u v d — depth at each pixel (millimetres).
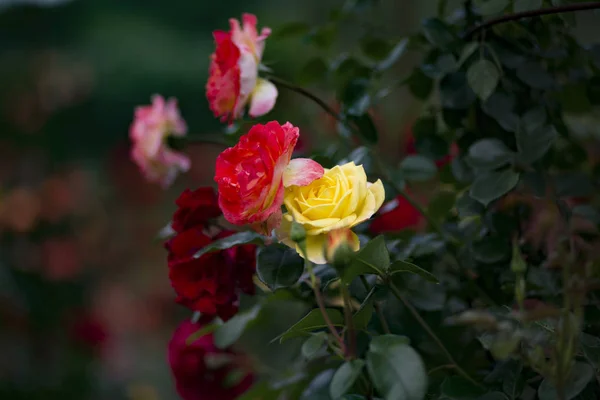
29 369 2838
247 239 908
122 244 4000
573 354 803
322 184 852
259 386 1067
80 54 5379
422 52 1145
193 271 993
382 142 1555
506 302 1013
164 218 4207
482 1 1032
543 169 966
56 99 3791
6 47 5195
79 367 2896
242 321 1016
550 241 971
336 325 847
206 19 5922
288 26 1198
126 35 5488
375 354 766
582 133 1182
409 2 2139
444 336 973
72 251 3199
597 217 989
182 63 5480
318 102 1077
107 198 4242
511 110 996
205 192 1006
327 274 930
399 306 980
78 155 4836
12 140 3697
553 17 1005
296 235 808
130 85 5328
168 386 3092
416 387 745
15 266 3066
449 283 1053
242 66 1013
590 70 1099
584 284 855
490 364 962
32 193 3281
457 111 1055
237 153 856
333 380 778
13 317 2885
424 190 1261
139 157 1290
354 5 1195
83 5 5645
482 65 980
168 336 3619
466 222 1053
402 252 982
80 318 2965
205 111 5488
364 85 1092
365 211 835
